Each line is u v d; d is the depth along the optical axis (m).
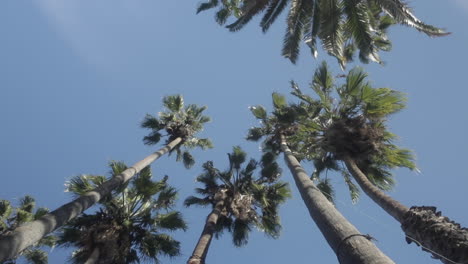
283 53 11.58
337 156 12.05
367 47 10.12
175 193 14.43
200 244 11.05
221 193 15.14
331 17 10.36
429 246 5.44
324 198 6.82
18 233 6.30
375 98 12.34
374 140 11.83
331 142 11.94
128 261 13.08
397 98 12.05
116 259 12.30
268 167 17.41
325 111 14.10
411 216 6.12
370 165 13.27
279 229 16.11
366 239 4.59
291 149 16.47
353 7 10.05
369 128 11.88
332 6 10.42
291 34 11.43
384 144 12.55
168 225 13.48
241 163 17.59
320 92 13.86
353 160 11.60
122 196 13.73
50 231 7.22
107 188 10.37
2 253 5.71
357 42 10.23
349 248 4.50
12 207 14.39
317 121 14.07
